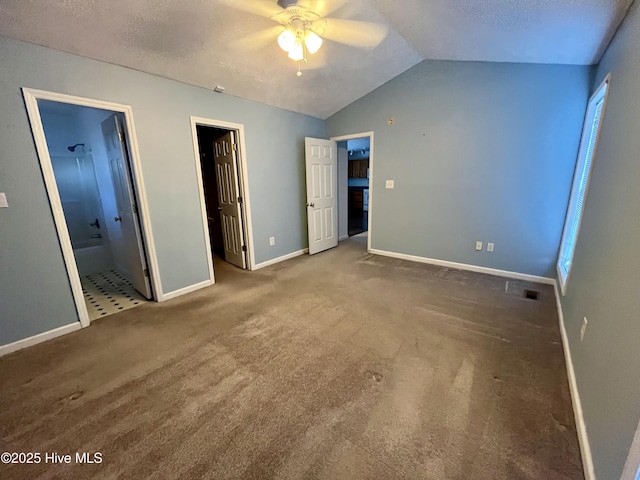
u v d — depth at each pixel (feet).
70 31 6.49
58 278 7.55
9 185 6.63
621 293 4.01
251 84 10.54
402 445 4.47
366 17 8.32
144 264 9.61
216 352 6.89
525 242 11.15
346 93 13.15
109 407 5.29
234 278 11.82
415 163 13.04
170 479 4.01
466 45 9.40
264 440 4.59
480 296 9.78
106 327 8.11
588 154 8.90
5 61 6.29
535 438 4.56
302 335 7.56
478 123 11.28
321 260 14.20
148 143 8.85
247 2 6.88
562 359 6.48
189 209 10.18
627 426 3.17
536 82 10.00
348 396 5.48
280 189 13.62
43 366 6.46
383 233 14.78
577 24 6.43
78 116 11.96
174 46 7.75
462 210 12.26
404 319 8.30
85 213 13.43
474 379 5.88
